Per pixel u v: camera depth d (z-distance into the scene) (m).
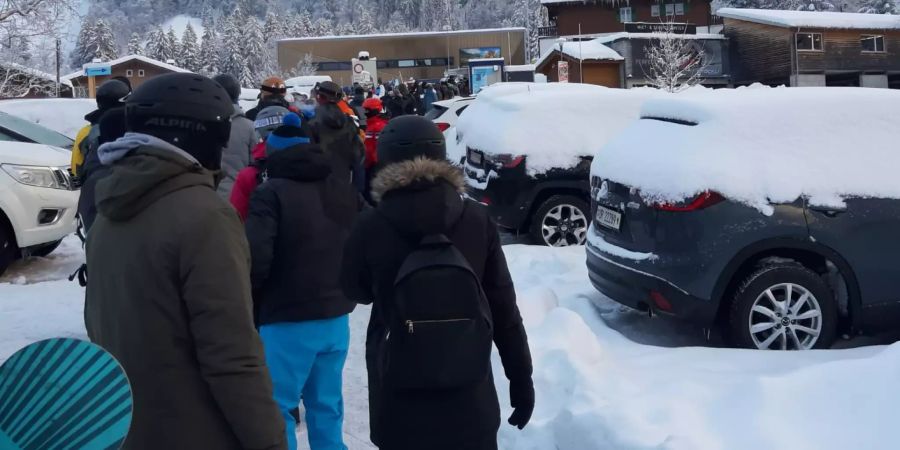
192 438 2.08
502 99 9.02
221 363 2.03
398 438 2.53
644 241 5.23
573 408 3.90
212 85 2.23
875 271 5.07
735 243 4.94
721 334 5.54
